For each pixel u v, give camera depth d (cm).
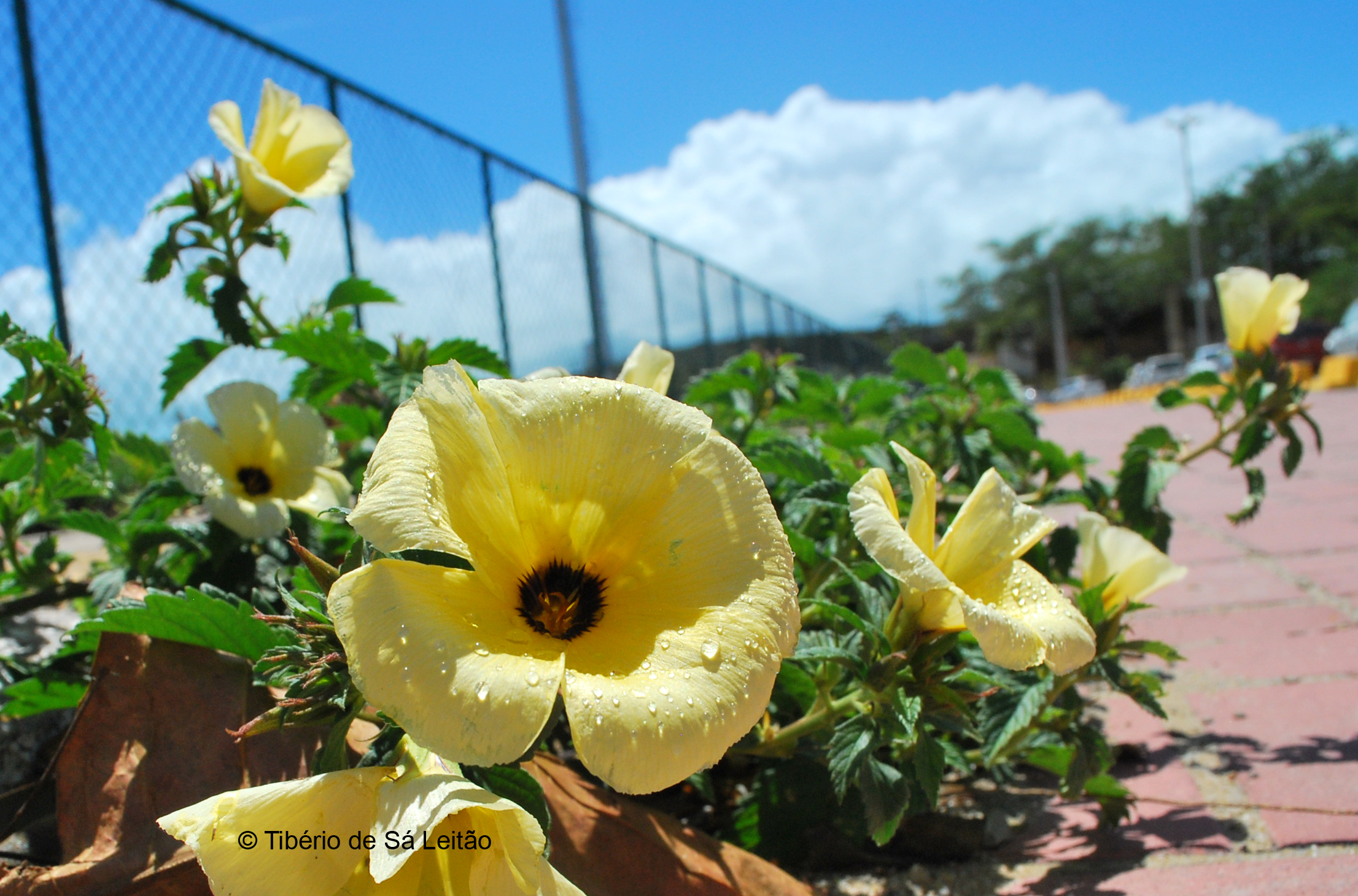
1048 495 289
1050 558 261
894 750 162
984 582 138
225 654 149
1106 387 5538
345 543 243
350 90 450
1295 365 273
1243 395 278
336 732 111
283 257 245
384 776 102
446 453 106
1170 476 268
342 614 93
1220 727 256
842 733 145
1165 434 287
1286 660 302
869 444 271
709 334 1195
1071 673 185
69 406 188
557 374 163
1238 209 5594
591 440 120
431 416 106
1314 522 523
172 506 242
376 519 95
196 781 134
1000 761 203
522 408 117
